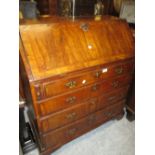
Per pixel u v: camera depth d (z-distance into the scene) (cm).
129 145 153
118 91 150
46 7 198
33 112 113
